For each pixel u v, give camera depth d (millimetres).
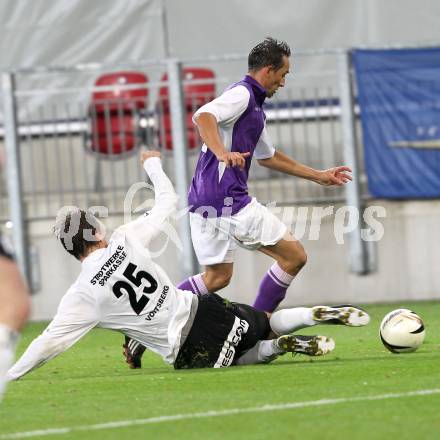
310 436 14867
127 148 43531
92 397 19469
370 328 33281
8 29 45250
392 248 42719
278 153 26938
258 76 25547
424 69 41719
